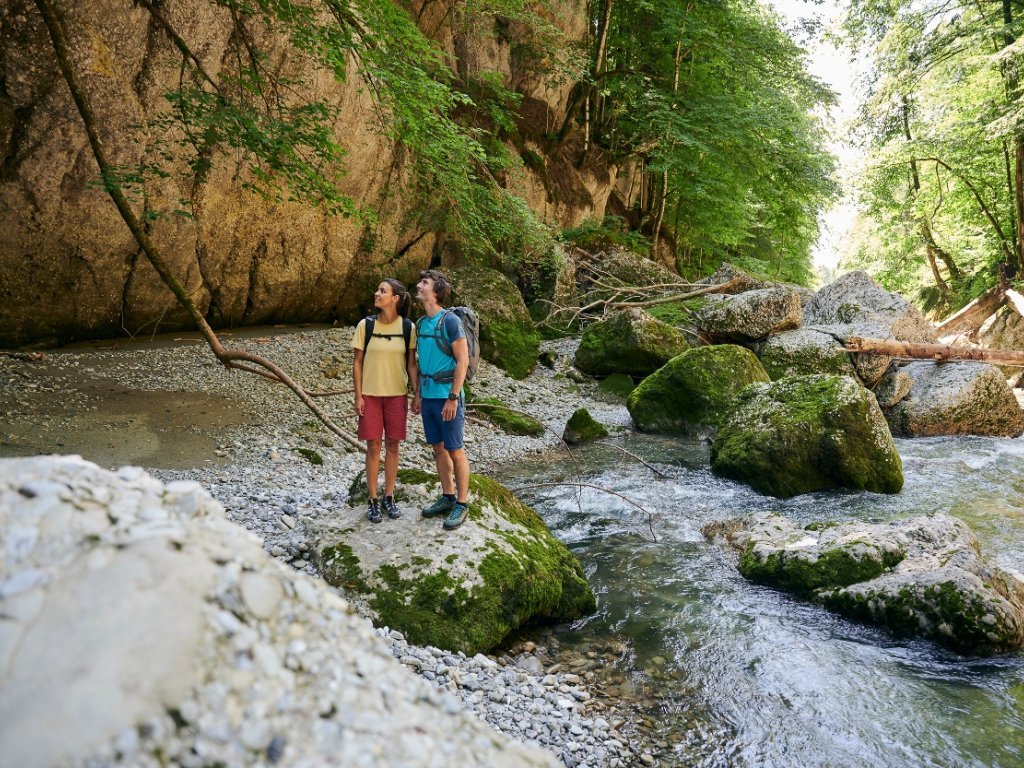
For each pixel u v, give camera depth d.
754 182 21.02
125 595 1.47
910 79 19.97
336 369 9.84
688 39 18.41
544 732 3.18
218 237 10.31
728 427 8.39
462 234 13.39
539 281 16.25
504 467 8.41
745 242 28.47
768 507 6.96
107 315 9.31
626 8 20.03
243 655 1.54
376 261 13.45
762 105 19.05
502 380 12.01
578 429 9.84
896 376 11.77
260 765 1.37
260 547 1.93
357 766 1.47
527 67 18.08
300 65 10.16
